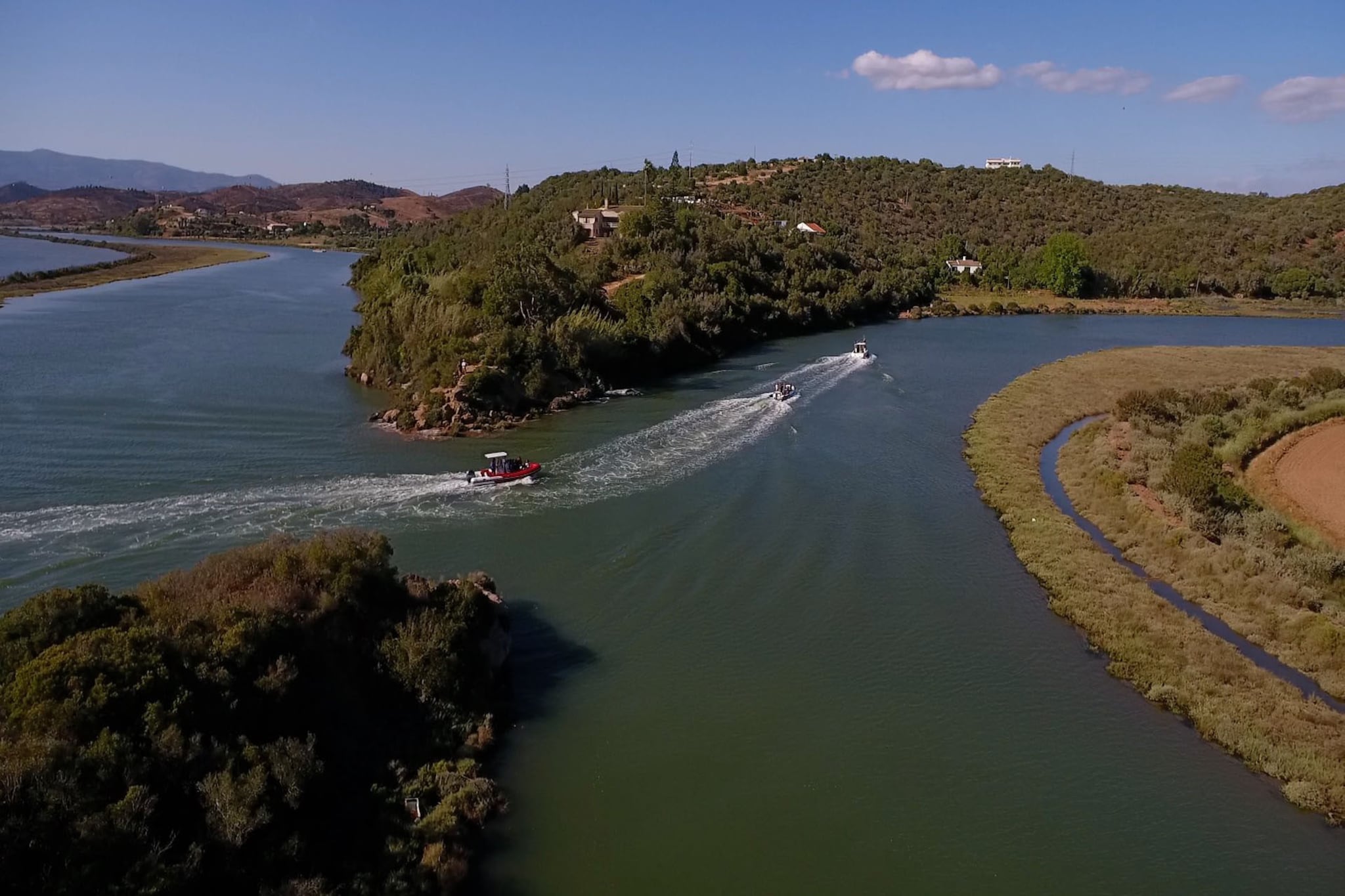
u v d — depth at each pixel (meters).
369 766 25.70
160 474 52.09
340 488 51.00
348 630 28.81
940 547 46.66
